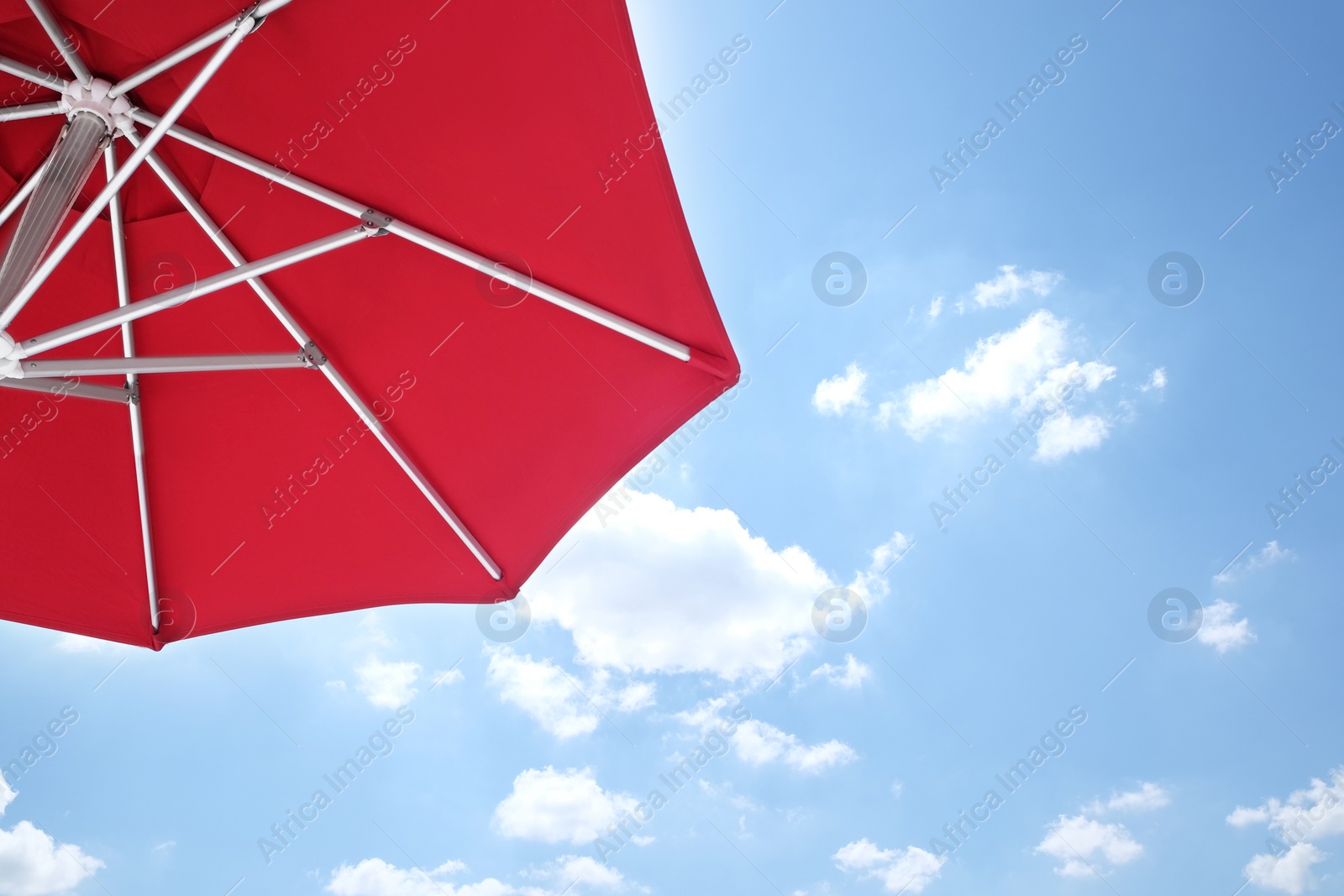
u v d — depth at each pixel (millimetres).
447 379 5055
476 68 3873
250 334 4891
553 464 5344
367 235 4316
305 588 5684
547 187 4152
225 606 5602
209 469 5145
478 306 4770
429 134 4129
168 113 3537
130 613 5363
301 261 4668
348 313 4824
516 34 3723
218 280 3875
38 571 5078
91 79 4004
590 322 4652
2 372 3469
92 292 4699
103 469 4988
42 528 4988
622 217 4125
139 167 4477
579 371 4910
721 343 4512
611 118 3840
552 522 5586
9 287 3439
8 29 3971
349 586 5750
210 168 4473
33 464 4840
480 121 4035
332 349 4906
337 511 5402
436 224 4430
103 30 3898
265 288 4672
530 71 3811
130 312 3643
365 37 3867
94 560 5168
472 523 5520
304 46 3922
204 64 4008
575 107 3857
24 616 5156
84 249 4562
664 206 4012
